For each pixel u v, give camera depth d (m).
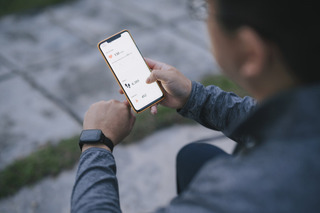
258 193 0.40
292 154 0.41
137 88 1.23
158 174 2.03
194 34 3.32
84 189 0.69
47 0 3.87
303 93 0.41
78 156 2.10
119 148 2.19
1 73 2.91
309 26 0.42
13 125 2.39
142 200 1.89
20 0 3.88
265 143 0.44
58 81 2.80
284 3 0.42
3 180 1.95
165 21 3.52
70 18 3.60
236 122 0.93
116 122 0.97
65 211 1.84
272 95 0.47
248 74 0.49
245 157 0.45
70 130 2.35
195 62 2.95
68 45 3.22
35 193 1.92
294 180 0.40
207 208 0.43
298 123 0.41
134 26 3.46
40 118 2.45
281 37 0.43
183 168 1.10
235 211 0.41
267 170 0.41
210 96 0.99
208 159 1.06
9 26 3.49
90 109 1.00
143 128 2.28
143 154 2.15
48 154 2.11
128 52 1.27
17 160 2.09
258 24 0.43
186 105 1.03
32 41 3.28
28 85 2.77
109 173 0.75
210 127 1.04
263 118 0.46
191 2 0.61
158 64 1.26
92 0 3.90
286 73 0.46
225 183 0.43
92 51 3.13
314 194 0.39
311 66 0.44
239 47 0.48
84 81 2.79
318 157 0.40
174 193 1.93
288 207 0.39
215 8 0.49
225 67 0.55
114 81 2.78
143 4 3.82
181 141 2.23
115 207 0.66
